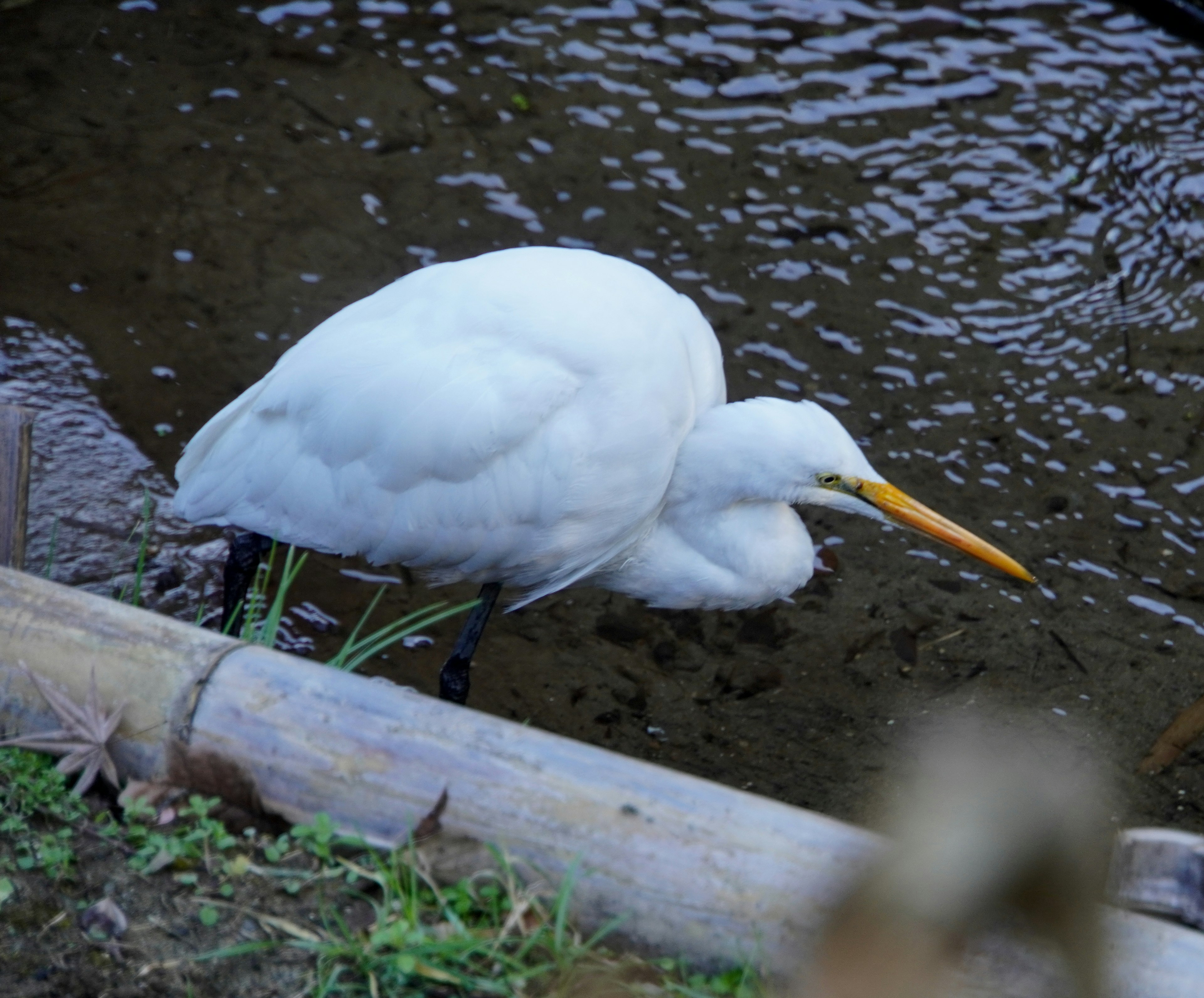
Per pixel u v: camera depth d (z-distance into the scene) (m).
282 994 3.85
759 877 3.88
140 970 3.85
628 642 8.45
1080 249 11.16
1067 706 8.05
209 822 4.24
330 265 10.41
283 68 12.27
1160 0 13.32
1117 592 8.76
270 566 7.52
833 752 7.74
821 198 11.43
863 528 9.21
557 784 4.08
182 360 9.51
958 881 1.92
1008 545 8.97
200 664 4.38
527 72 12.49
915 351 10.23
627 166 11.58
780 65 12.79
